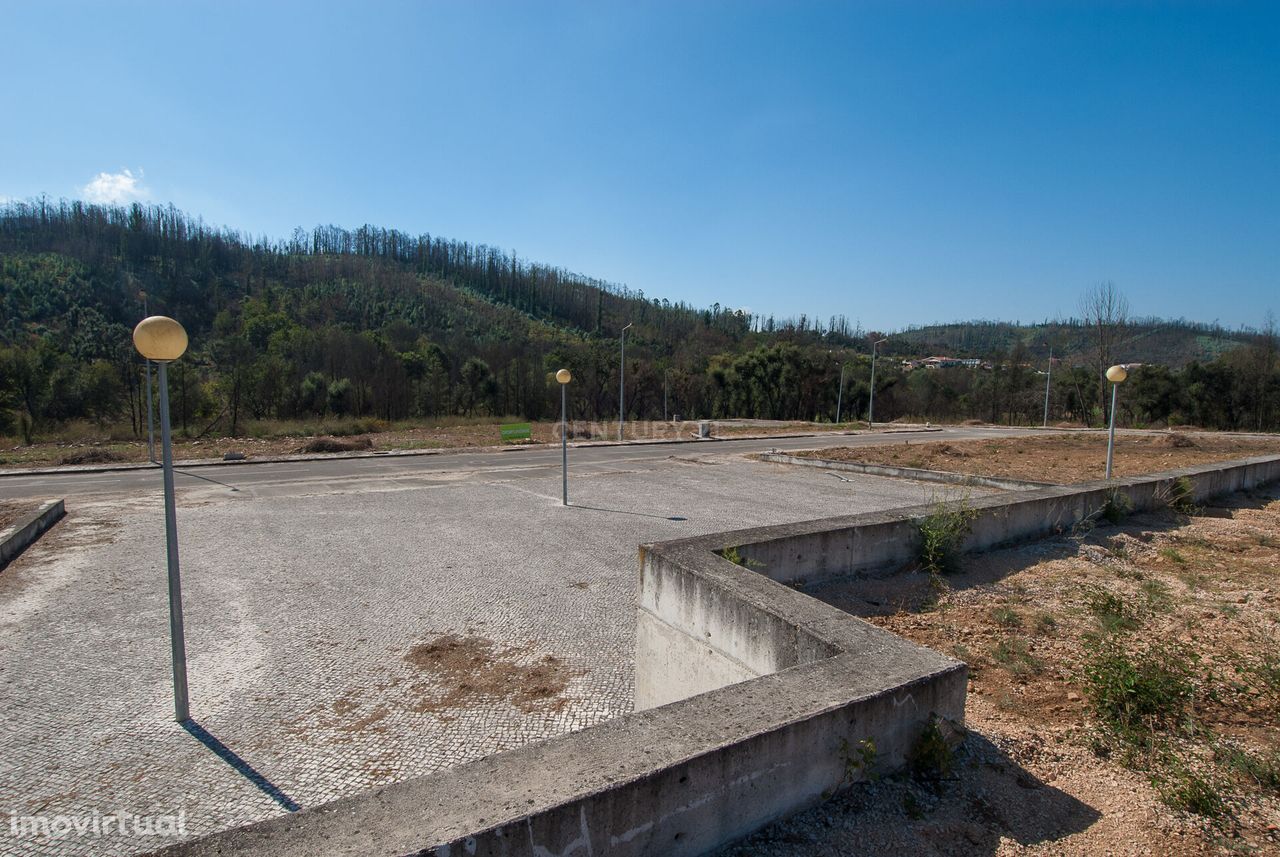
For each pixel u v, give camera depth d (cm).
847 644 295
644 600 452
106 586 750
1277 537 688
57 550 908
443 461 1970
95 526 1056
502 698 493
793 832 224
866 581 499
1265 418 3922
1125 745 287
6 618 651
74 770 401
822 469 1828
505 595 724
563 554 895
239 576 789
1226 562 589
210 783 389
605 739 215
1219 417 4081
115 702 484
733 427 3869
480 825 172
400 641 598
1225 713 321
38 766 405
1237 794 254
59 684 512
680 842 204
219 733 443
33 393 2945
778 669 330
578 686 513
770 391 5494
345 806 182
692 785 204
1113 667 335
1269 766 266
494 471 1753
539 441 2628
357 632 619
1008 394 5269
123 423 2941
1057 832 229
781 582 466
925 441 2738
